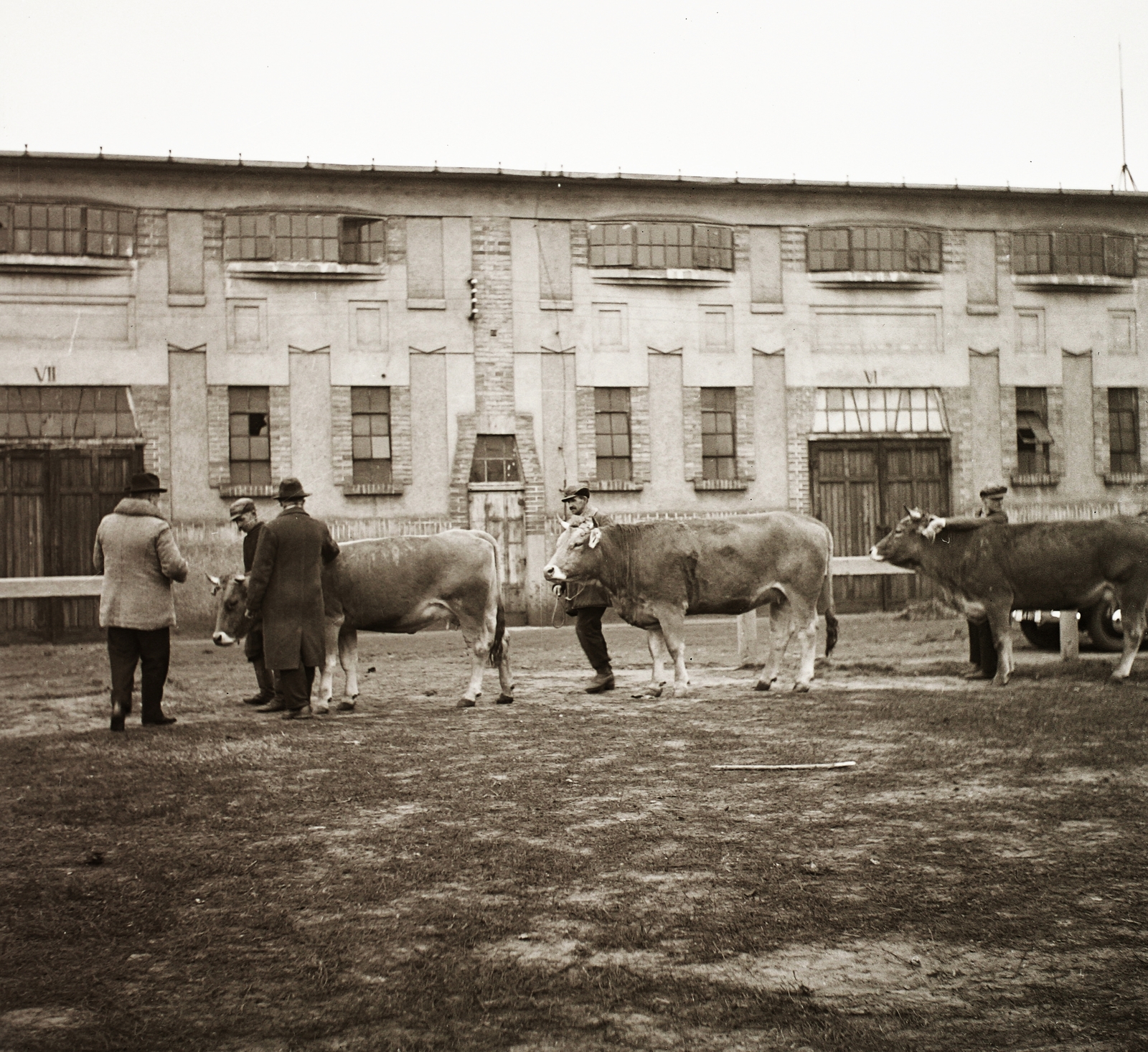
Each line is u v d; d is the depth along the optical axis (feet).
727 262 75.10
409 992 12.55
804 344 75.92
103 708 34.86
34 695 38.45
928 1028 11.53
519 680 41.11
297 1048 11.34
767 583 35.19
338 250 70.44
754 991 12.42
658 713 30.96
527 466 72.02
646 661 47.52
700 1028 11.63
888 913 14.69
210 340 68.85
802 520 35.76
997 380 78.07
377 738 27.68
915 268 77.00
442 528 71.20
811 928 14.23
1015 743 25.30
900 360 77.00
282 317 69.82
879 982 12.62
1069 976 12.67
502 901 15.39
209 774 23.48
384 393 71.41
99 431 67.46
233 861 17.34
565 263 73.10
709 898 15.39
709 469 75.10
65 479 67.05
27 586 51.96
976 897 15.20
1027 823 18.70
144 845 18.39
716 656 48.80
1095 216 79.41
